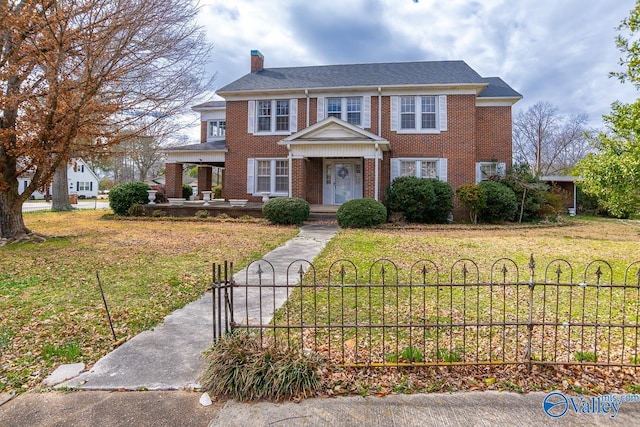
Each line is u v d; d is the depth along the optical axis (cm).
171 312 492
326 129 1583
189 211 1755
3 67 919
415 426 254
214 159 1861
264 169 1836
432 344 385
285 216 1459
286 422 261
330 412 271
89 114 1003
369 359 324
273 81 1850
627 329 423
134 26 954
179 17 1038
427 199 1515
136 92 1070
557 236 1227
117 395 297
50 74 901
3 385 313
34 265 762
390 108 1714
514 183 1680
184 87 1136
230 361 302
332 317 467
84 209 2386
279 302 532
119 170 5612
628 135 693
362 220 1380
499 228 1434
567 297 553
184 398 292
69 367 344
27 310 495
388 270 714
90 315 478
